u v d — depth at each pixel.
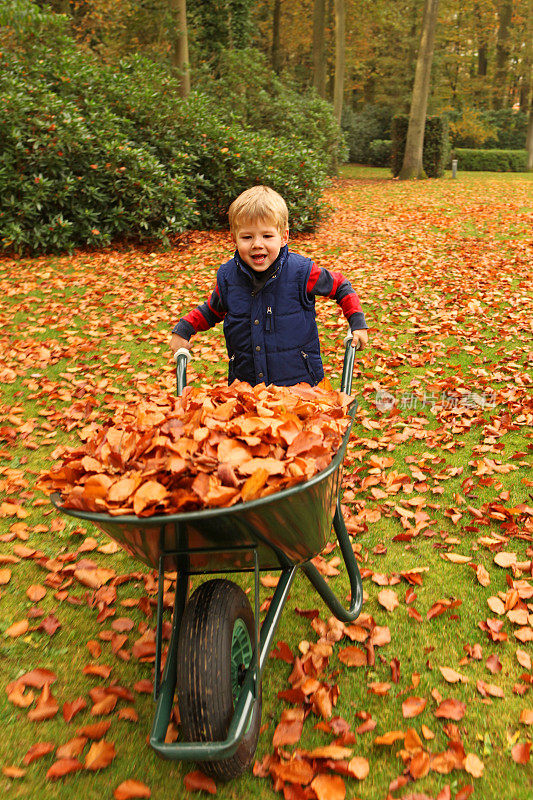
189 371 5.07
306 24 30.45
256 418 1.67
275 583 2.73
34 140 8.29
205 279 7.67
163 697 1.62
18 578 2.82
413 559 2.85
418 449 3.79
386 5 29.12
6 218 8.52
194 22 16.42
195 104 10.68
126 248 9.28
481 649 2.30
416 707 2.03
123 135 9.08
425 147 20.61
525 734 1.95
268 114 15.40
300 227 10.20
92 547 3.01
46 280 7.62
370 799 1.77
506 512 3.05
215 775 1.73
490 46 36.22
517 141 34.12
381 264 8.33
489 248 9.06
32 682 2.22
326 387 2.08
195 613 1.64
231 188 10.09
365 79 34.78
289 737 1.93
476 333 5.60
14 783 1.86
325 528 1.83
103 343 5.77
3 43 10.02
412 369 5.00
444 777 1.81
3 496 3.44
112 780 1.86
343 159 18.55
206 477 1.46
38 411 4.41
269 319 2.39
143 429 1.74
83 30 16.36
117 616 2.58
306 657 2.26
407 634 2.41
